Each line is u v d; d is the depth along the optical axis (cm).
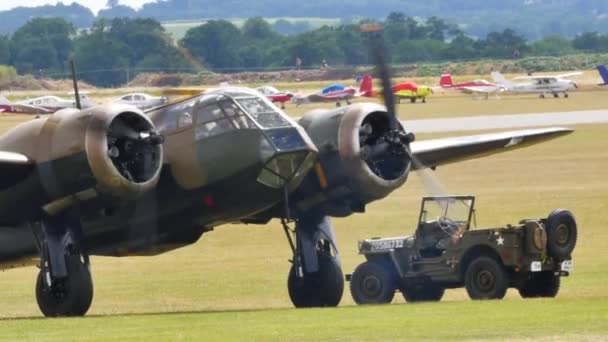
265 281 10612
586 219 14062
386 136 8538
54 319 7538
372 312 7306
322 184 8525
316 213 8731
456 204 8712
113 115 7894
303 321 6950
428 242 8625
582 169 19112
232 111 8238
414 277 8581
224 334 6419
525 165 19812
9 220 8369
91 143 7825
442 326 6462
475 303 7600
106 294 10112
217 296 9825
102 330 6781
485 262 8156
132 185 7931
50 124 8012
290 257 12144
